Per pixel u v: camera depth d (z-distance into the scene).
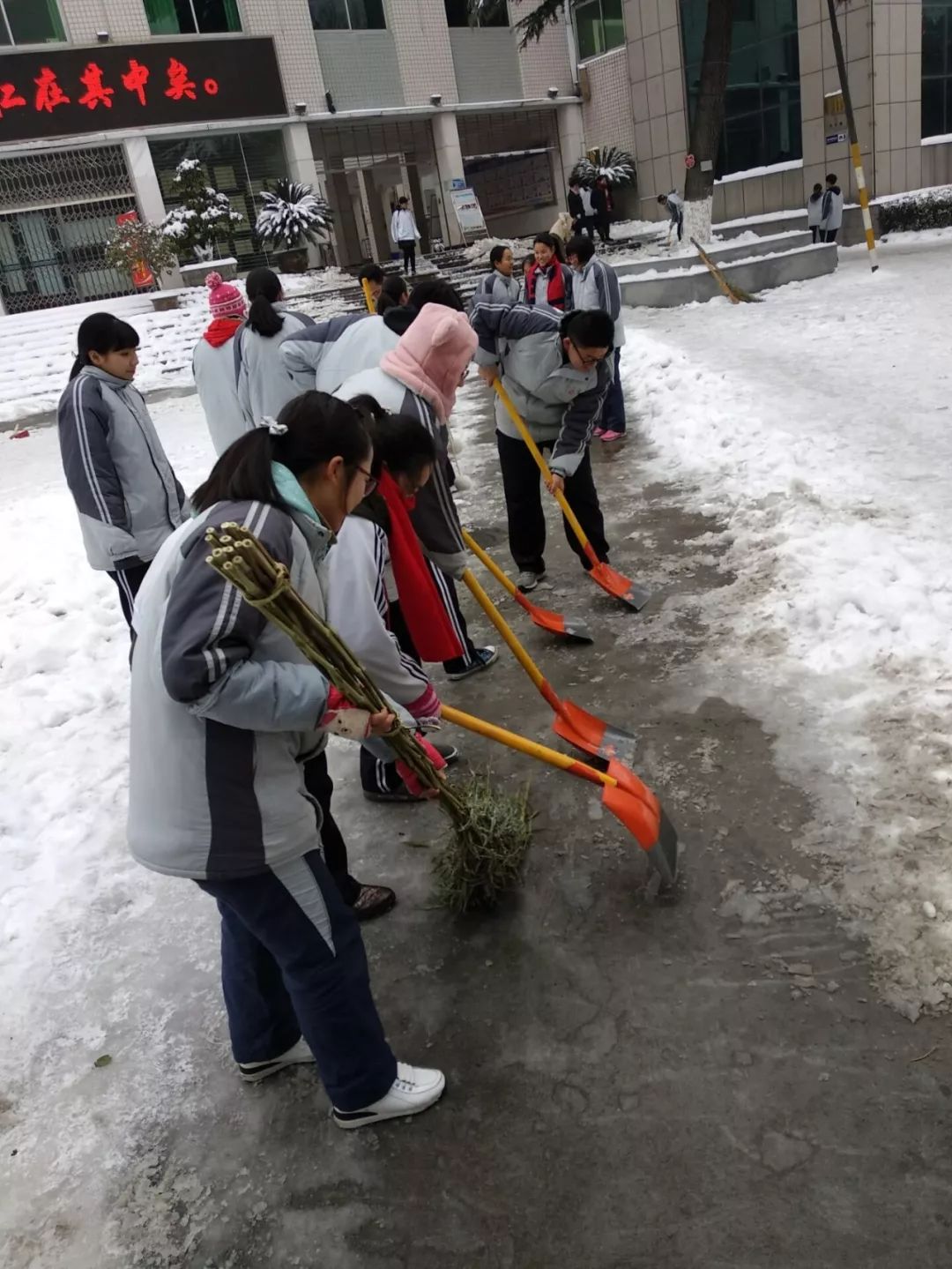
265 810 1.62
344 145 22.30
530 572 4.54
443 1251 1.70
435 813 2.97
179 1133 2.01
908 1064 1.89
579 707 3.36
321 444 1.60
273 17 19.78
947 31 19.72
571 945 2.35
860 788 2.68
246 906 1.69
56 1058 2.23
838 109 19.22
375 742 2.21
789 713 3.10
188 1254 1.76
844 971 2.13
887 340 8.48
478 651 3.84
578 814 2.85
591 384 3.84
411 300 3.93
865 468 5.05
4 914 2.72
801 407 6.43
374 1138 1.93
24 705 4.02
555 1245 1.68
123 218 18.34
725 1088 1.91
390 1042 2.15
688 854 2.57
